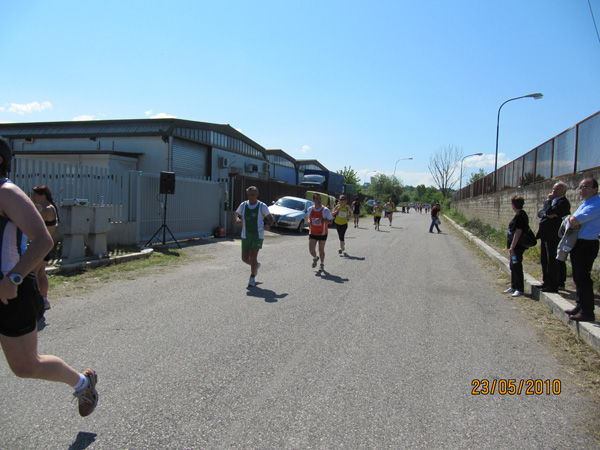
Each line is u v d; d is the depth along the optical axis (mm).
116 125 22922
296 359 4094
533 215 12594
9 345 2322
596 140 8680
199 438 2711
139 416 2965
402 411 3154
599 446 2768
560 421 3084
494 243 14352
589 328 4703
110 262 8844
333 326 5176
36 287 2402
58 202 9289
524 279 7805
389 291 7281
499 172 20375
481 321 5582
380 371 3871
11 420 2867
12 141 23406
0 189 2184
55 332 4680
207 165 25172
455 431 2898
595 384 3721
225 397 3283
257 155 32219
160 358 4016
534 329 5273
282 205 20188
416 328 5199
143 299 6281
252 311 5742
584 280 4980
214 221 15445
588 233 4891
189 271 8711
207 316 5453
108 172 10508
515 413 3182
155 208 12344
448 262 10977
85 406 2777
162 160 21359
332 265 9961
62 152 19875
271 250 12625
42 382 3465
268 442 2689
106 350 4184
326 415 3055
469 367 4027
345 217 11602
